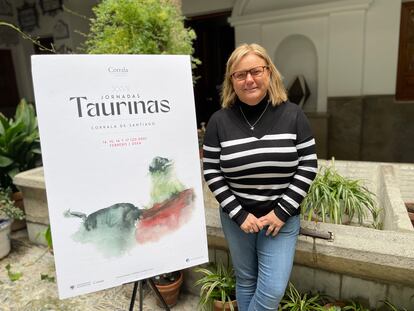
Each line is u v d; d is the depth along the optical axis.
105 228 1.25
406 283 1.51
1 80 6.35
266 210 1.28
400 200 1.79
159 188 1.33
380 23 4.04
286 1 4.45
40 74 1.13
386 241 1.42
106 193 1.25
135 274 1.31
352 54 4.24
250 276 1.42
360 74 4.27
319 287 1.71
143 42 1.96
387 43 4.08
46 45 6.08
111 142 1.24
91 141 1.21
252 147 1.21
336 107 4.50
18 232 3.00
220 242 1.79
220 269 1.80
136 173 1.29
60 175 1.18
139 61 1.27
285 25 4.55
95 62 1.20
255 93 1.20
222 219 1.42
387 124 4.36
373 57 4.19
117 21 1.97
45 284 2.24
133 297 1.53
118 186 1.26
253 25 4.72
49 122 1.15
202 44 5.44
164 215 1.34
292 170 1.23
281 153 1.19
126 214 1.28
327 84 4.50
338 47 4.28
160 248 1.34
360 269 1.53
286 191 1.25
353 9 4.06
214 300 1.69
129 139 1.27
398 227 1.53
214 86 5.77
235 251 1.39
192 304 1.98
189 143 1.37
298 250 1.52
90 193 1.23
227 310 1.65
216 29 5.72
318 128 4.59
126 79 1.25
